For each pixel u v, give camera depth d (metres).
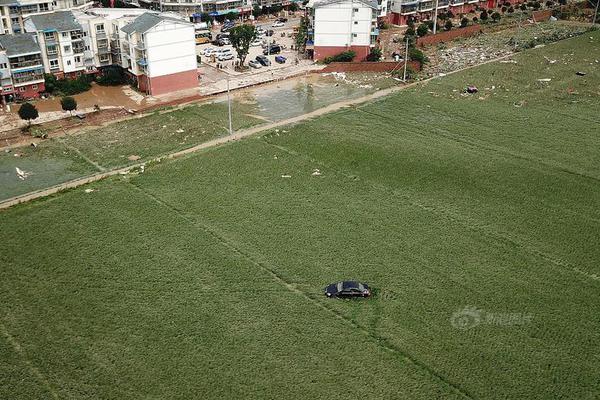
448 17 147.75
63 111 90.12
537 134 81.62
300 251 55.81
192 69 99.56
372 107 91.88
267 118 87.94
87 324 46.97
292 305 49.03
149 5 133.75
